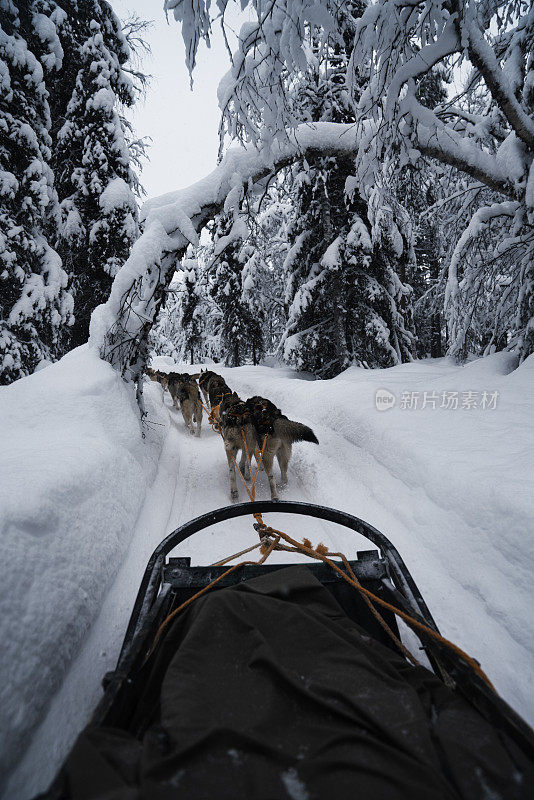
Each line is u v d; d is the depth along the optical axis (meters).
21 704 1.68
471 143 6.53
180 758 1.02
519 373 5.74
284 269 13.68
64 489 2.87
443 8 4.82
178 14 3.95
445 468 3.58
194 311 23.84
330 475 5.02
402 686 1.30
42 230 11.62
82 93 12.87
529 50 6.06
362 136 6.53
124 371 6.11
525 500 2.69
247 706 1.24
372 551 2.38
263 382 11.34
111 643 2.37
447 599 2.68
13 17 10.96
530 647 2.20
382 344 12.03
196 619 1.61
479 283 8.03
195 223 6.61
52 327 11.01
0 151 10.12
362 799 0.92
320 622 1.57
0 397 4.98
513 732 1.12
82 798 0.91
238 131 5.54
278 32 4.60
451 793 0.97
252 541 3.78
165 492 4.87
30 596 2.02
